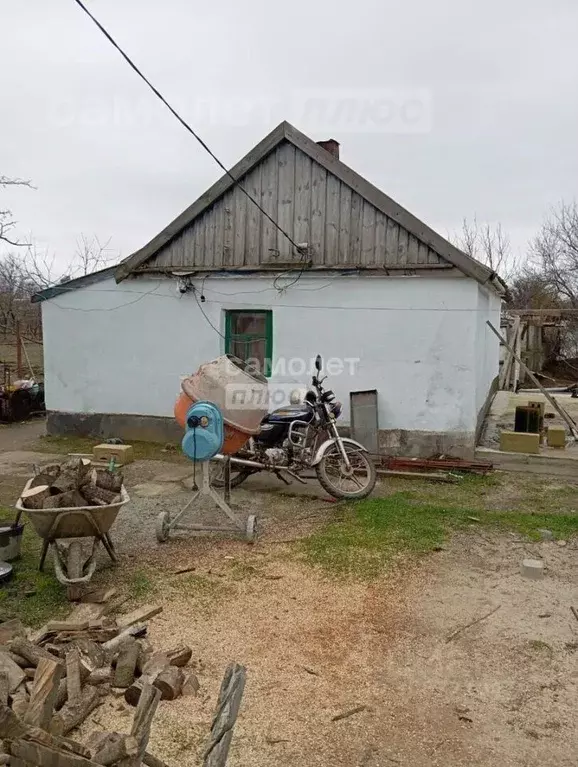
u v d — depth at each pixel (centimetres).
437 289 811
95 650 331
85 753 211
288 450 661
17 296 2006
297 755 271
